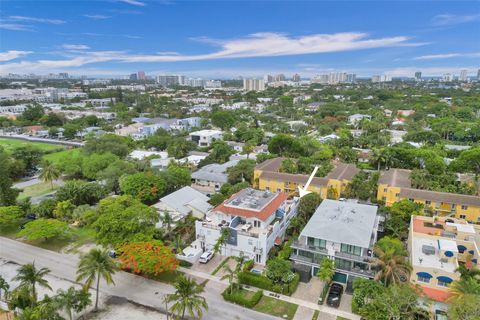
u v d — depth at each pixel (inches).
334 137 6072.8
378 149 4544.8
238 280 2060.8
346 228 2169.0
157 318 1756.9
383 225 2652.6
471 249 2059.5
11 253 2421.3
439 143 5393.7
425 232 2246.6
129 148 5477.4
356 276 2000.5
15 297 1641.2
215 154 4852.4
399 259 1788.9
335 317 1772.9
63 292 1646.2
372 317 1577.3
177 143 5280.5
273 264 2043.6
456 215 2888.8
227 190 3371.1
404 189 3110.2
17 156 4478.3
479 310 1437.0
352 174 3703.3
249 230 2343.8
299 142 5004.9
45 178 3799.2
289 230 2659.9
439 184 3351.4
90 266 1742.1
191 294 1609.3
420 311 1595.7
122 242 2174.0
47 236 2417.6
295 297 1945.1
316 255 2118.6
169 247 2315.5
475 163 3826.3
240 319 1758.1
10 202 3006.9
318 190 3339.1
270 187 3587.6
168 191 3540.8
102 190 3356.3
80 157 4375.0
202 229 2409.0
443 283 1766.7
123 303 1875.0
